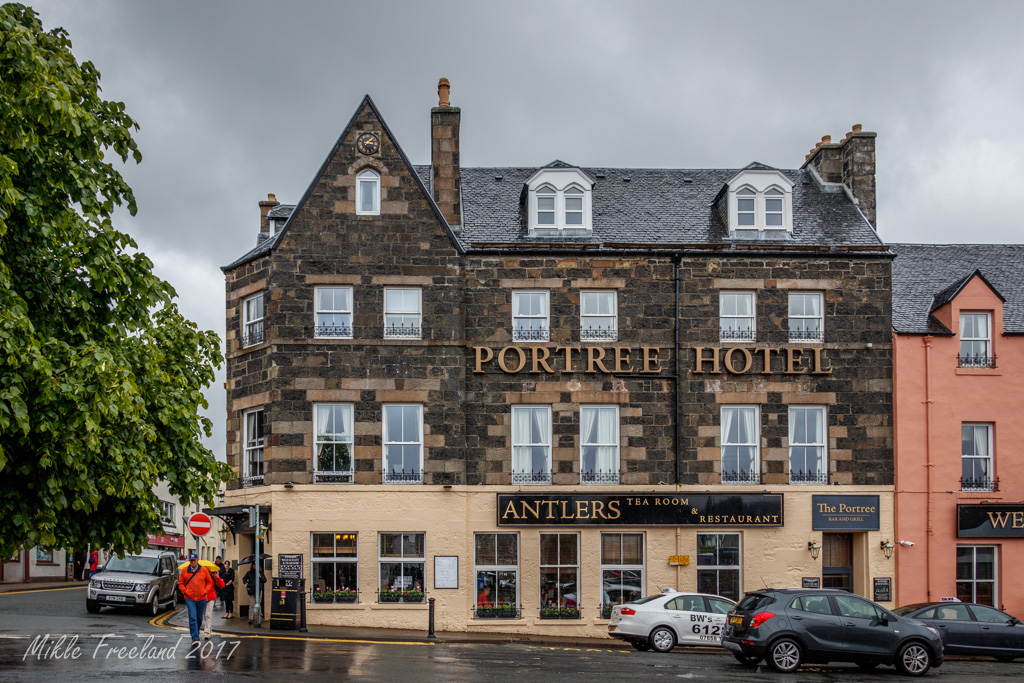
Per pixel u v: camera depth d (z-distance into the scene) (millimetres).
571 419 29719
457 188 31188
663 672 19188
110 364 14984
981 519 29922
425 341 29266
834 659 20516
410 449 29172
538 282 29953
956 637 23578
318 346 29047
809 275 30641
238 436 30469
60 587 46250
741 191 31750
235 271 31016
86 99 17250
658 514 29453
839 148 34531
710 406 30031
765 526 29688
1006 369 30719
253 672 17219
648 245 30266
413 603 28609
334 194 29594
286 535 28453
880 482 30125
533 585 29156
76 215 16859
